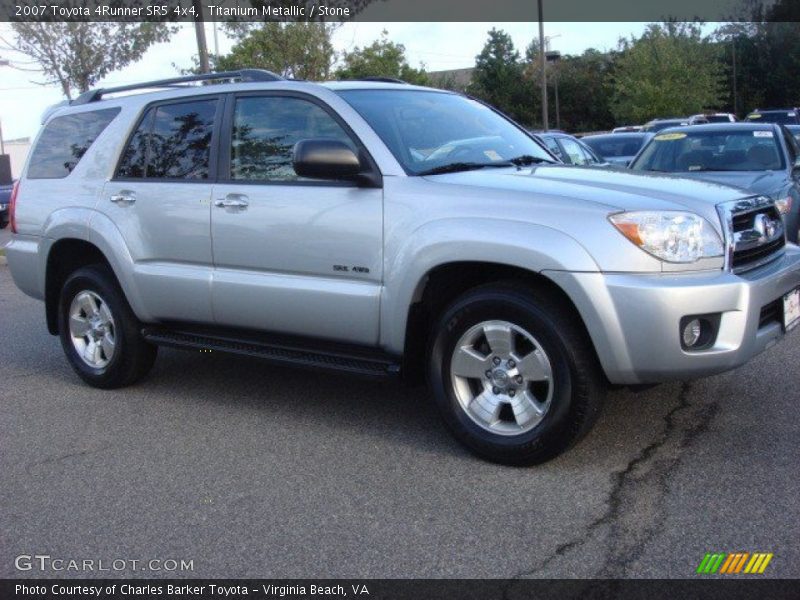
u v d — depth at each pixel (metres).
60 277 6.49
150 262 5.65
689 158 9.07
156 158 5.71
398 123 4.94
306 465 4.58
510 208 4.18
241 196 5.11
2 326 8.81
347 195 4.68
